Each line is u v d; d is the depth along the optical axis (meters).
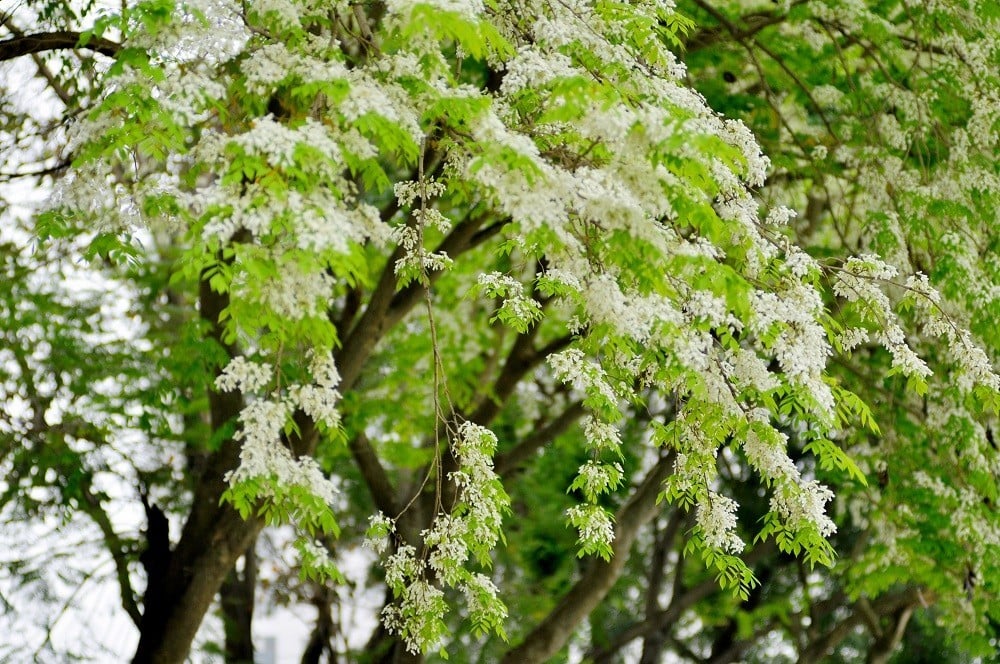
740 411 5.61
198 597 8.88
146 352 10.49
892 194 8.62
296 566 12.70
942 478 9.78
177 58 4.95
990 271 8.24
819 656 13.88
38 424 10.06
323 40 5.22
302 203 4.45
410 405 12.62
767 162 5.86
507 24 5.81
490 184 4.79
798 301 5.71
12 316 9.70
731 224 5.62
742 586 6.22
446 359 13.02
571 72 4.89
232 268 4.39
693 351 5.31
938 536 9.62
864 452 10.24
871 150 8.66
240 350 9.64
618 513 10.63
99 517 10.07
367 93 4.69
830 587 15.32
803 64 9.77
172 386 9.62
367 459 11.04
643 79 5.44
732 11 10.03
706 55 9.59
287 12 5.00
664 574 15.58
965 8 8.70
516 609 13.52
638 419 13.10
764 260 5.64
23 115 8.93
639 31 5.77
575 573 15.70
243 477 4.64
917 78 9.19
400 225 5.54
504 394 10.98
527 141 4.74
